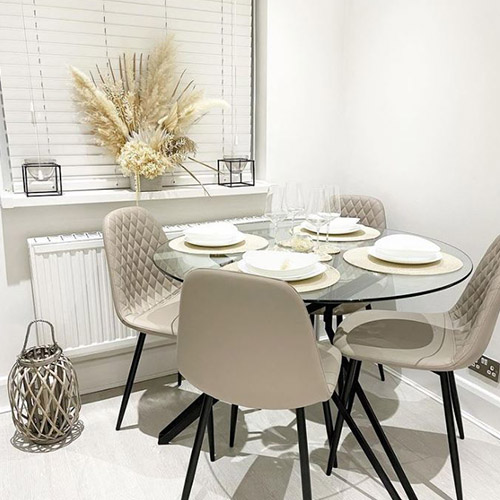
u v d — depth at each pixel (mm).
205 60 2631
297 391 1410
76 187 2430
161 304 2205
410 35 2385
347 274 1653
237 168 2670
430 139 2336
